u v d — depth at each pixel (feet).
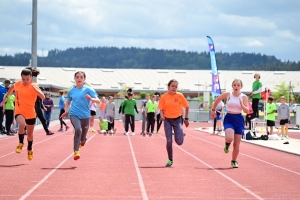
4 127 82.07
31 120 43.32
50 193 29.27
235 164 43.39
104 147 62.08
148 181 34.58
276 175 39.01
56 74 371.15
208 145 68.28
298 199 28.96
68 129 106.63
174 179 35.76
